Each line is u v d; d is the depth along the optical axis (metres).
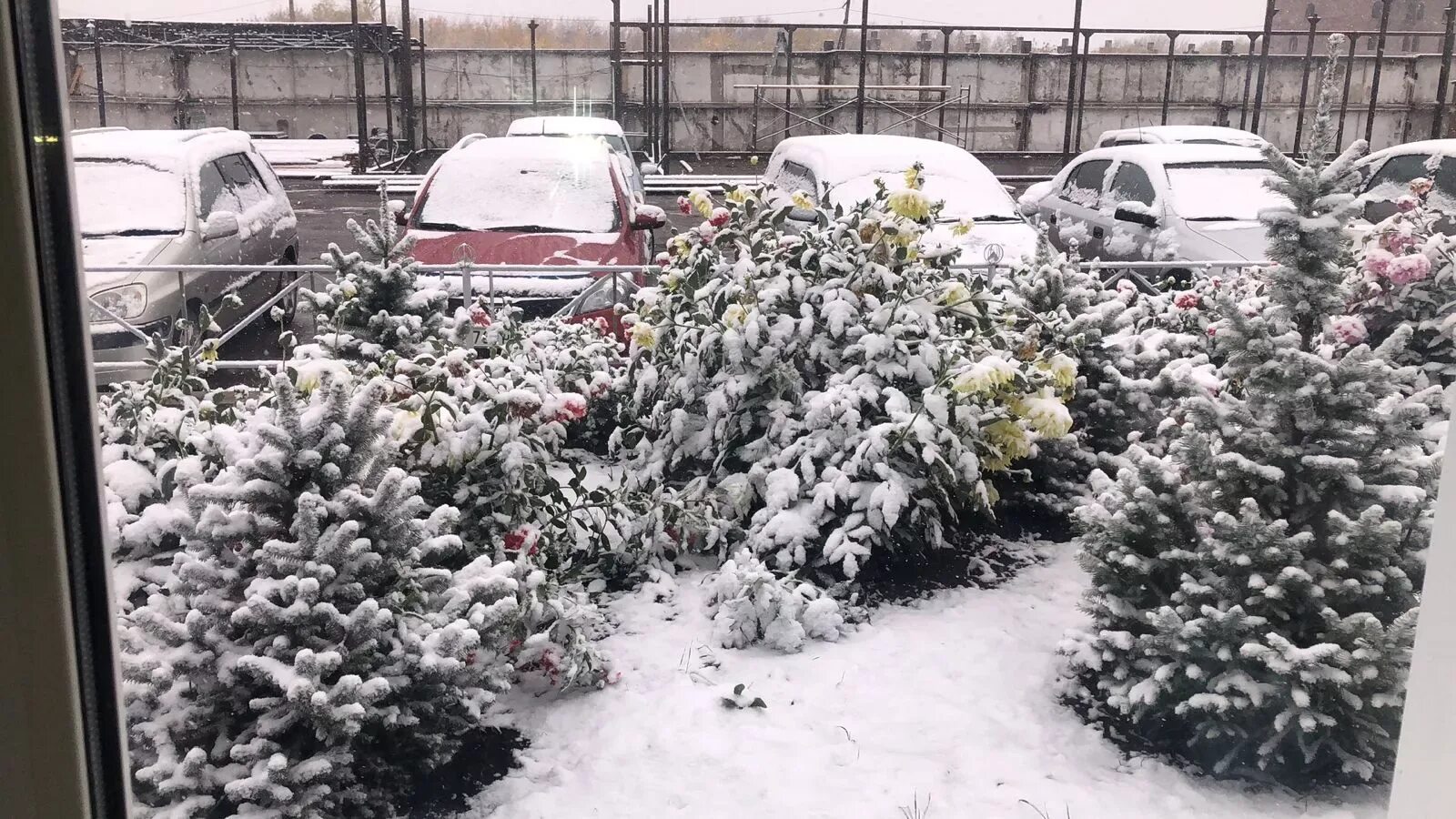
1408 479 3.00
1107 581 3.28
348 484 2.73
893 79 25.25
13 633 1.05
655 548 4.30
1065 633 3.33
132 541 2.82
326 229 17.25
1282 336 3.14
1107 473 4.95
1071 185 11.76
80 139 7.81
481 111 26.09
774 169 10.40
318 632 2.62
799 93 25.41
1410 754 1.29
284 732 2.55
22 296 1.01
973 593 4.21
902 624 3.94
